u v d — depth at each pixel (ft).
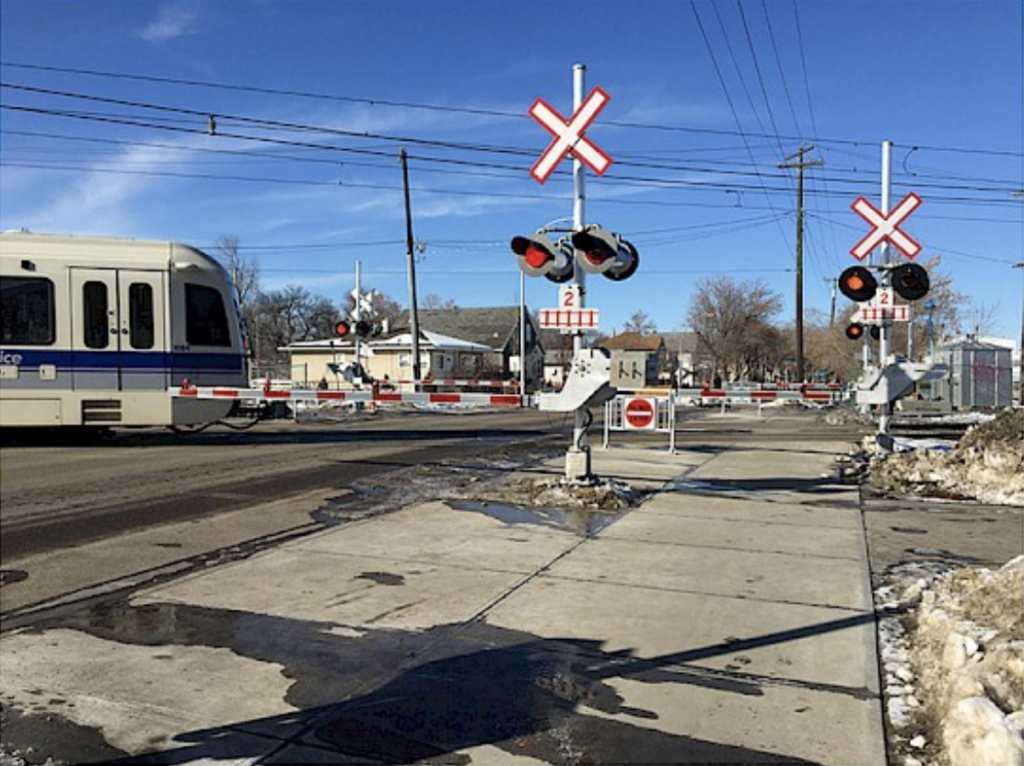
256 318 282.56
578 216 30.32
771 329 254.68
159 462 45.60
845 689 14.03
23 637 16.74
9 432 53.36
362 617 17.88
